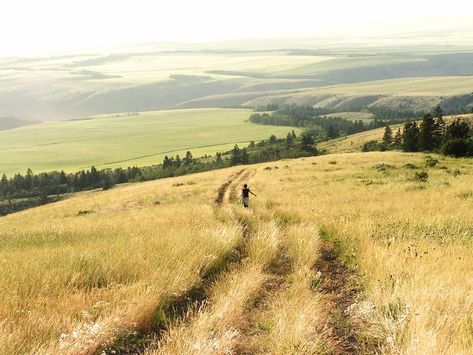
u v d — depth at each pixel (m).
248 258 11.01
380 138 180.25
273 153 170.75
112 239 13.87
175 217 20.45
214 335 6.42
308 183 40.31
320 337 6.36
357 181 38.88
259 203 25.69
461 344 5.84
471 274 8.64
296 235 13.68
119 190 60.62
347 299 8.49
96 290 8.08
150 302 7.14
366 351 6.19
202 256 10.36
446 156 64.75
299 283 8.80
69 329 6.26
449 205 21.00
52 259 10.32
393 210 20.28
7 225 35.84
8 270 9.21
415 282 8.24
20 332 5.98
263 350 6.14
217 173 63.78
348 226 14.76
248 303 7.89
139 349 6.18
